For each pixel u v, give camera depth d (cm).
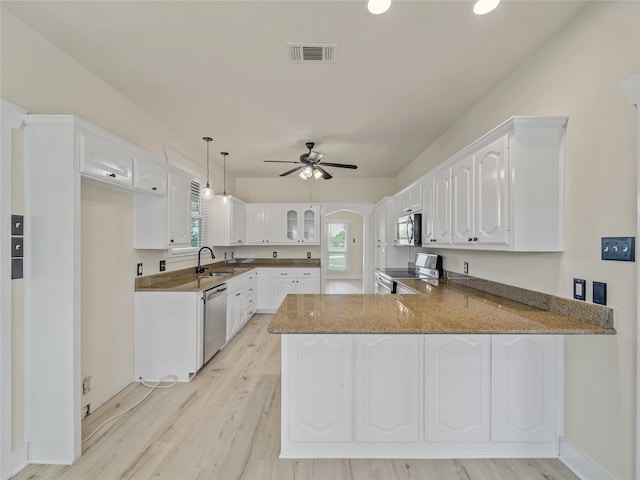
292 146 418
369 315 192
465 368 190
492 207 212
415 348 189
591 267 169
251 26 188
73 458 186
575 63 178
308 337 189
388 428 190
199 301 302
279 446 202
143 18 181
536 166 188
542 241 188
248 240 587
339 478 175
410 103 289
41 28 190
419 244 364
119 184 232
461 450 192
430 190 331
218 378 302
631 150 148
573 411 182
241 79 248
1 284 170
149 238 294
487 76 242
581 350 176
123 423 226
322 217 607
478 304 223
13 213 178
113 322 265
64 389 186
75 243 188
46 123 184
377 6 156
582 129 174
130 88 262
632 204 148
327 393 190
